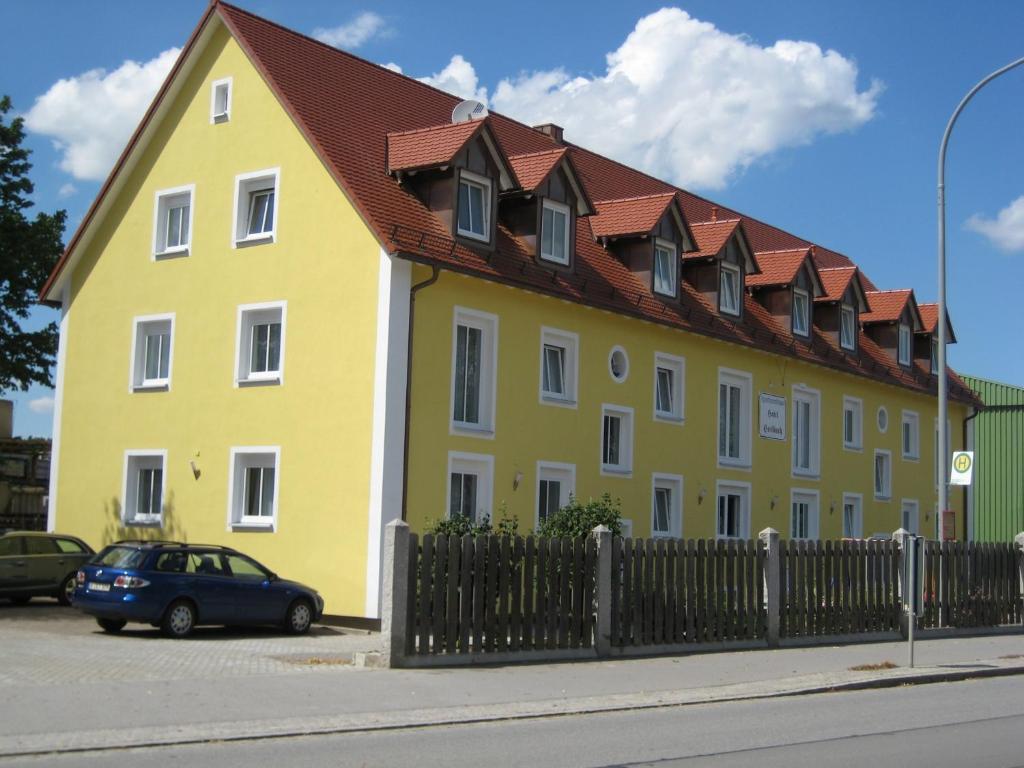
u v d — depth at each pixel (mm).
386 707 12562
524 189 25188
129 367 26344
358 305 22641
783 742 11195
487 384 24172
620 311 26891
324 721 11625
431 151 23891
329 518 22516
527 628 16656
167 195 26281
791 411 33656
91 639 18359
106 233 27359
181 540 24766
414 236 22656
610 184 34281
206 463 24625
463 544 16016
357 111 25812
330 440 22719
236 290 24688
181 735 10641
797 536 34000
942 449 22812
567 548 17266
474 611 16062
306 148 23875
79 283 27734
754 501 31828
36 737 10289
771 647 19594
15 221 35156
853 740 11391
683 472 29359
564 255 26203
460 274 23188
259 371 24484
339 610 22125
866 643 20984
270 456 23922
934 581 22531
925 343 41188
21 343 35875
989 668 17594
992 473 46469
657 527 28859
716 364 30812
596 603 17547
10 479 36375
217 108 25703
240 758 9773
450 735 11312
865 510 36844
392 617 15281
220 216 25203
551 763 9852
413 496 22406
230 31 25312
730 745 10969
